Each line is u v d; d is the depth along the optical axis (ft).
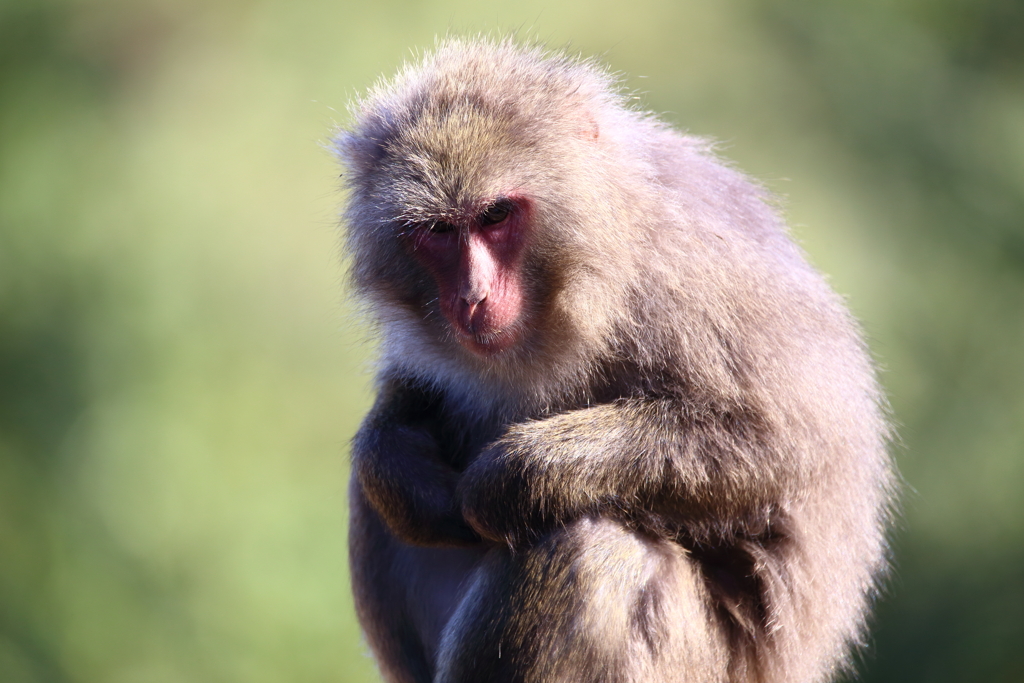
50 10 98.32
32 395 87.10
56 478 85.25
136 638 81.51
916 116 94.32
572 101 32.58
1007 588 78.02
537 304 32.40
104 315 89.71
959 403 83.92
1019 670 75.87
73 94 96.32
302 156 93.66
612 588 29.71
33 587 83.15
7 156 94.89
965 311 87.25
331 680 80.74
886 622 78.95
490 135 31.53
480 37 35.86
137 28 99.04
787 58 94.68
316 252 91.40
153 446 85.66
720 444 30.66
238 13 99.76
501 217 31.94
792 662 32.45
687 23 94.38
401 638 36.88
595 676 29.73
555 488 30.14
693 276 31.50
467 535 32.55
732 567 32.40
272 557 83.82
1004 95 97.81
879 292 84.84
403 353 35.40
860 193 90.17
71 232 92.32
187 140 95.45
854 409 32.53
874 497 33.99
